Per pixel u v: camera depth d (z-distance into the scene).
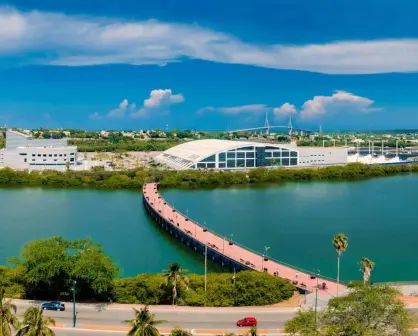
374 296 105.06
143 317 97.31
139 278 156.25
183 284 146.62
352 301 106.06
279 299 152.00
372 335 99.00
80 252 150.88
